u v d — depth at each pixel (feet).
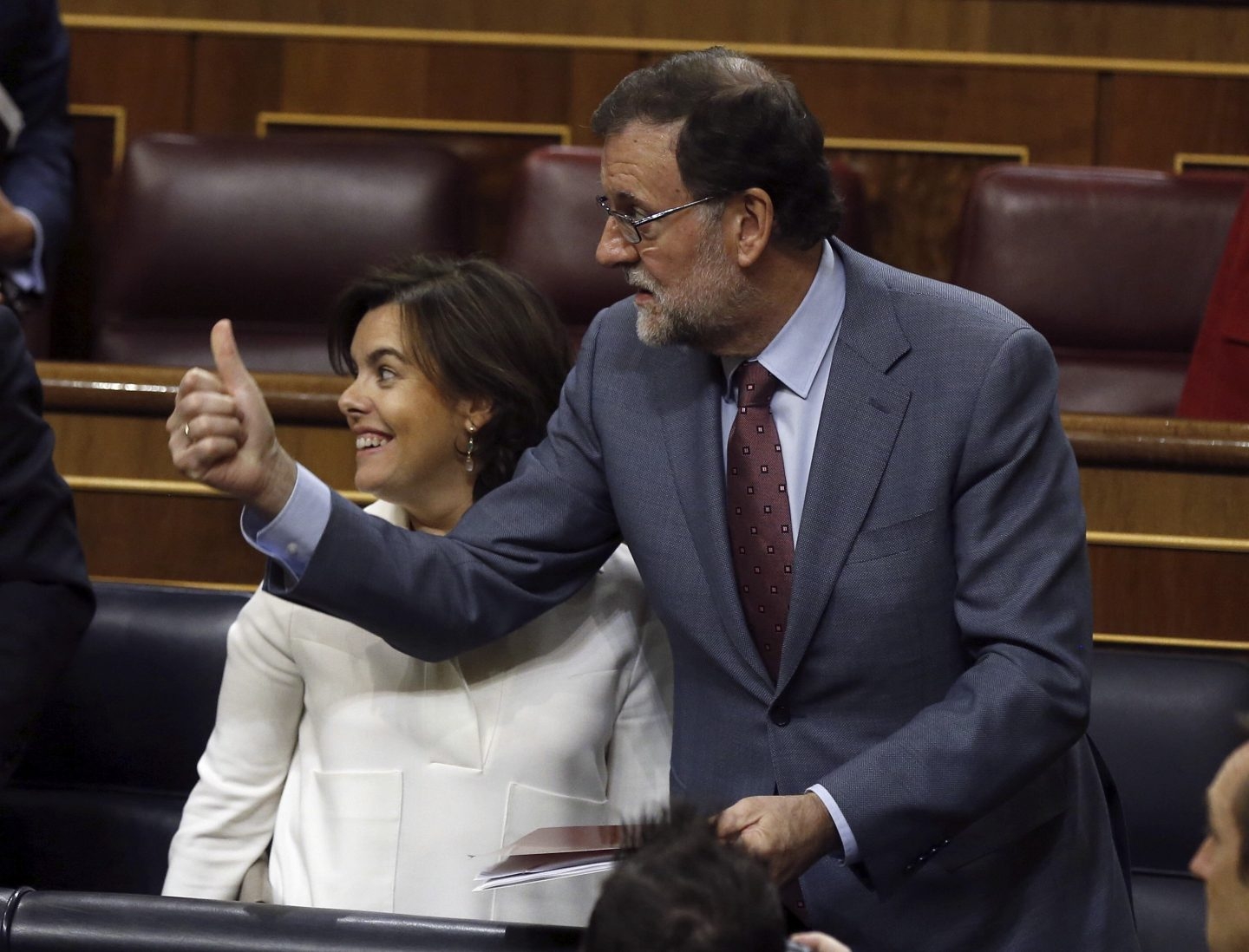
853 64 40.32
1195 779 25.18
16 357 21.21
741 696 18.56
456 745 19.66
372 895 19.34
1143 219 35.19
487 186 41.52
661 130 17.69
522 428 20.75
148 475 29.25
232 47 41.93
